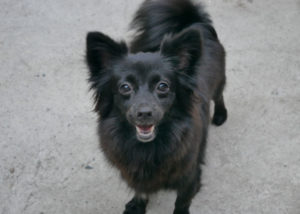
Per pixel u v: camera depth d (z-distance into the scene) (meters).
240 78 1.00
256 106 0.95
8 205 0.82
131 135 0.71
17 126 0.94
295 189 0.82
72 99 0.98
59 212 0.81
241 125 0.92
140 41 0.86
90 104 0.97
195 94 0.72
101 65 0.71
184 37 0.69
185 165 0.72
